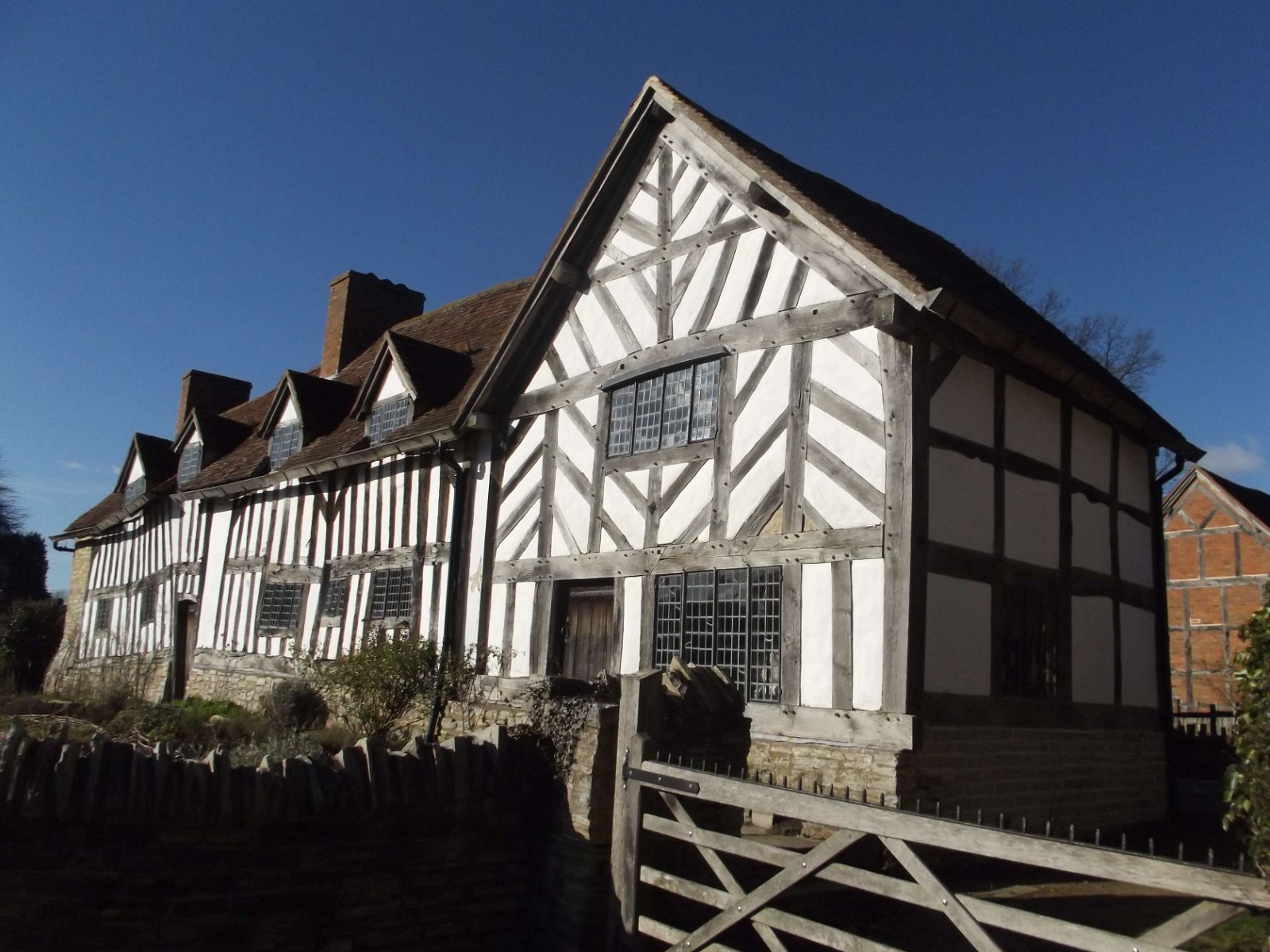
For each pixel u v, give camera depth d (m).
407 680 9.09
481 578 11.64
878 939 5.29
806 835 7.60
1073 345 12.72
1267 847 3.27
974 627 8.16
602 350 10.88
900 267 7.84
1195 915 2.98
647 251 10.59
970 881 7.04
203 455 19.12
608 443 10.55
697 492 9.41
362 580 13.66
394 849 5.50
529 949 5.75
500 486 11.84
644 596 9.67
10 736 4.81
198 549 17.98
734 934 5.14
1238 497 21.08
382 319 20.69
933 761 7.55
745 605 8.71
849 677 7.80
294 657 12.79
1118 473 10.77
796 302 8.90
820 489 8.35
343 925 5.29
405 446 12.85
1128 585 10.63
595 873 5.32
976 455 8.46
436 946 5.53
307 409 16.28
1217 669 20.55
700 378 9.67
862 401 8.20
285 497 15.84
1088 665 9.67
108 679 15.23
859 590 7.89
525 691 6.20
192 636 17.75
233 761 8.06
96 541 23.59
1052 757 8.87
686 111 10.09
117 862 4.87
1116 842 9.20
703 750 5.70
